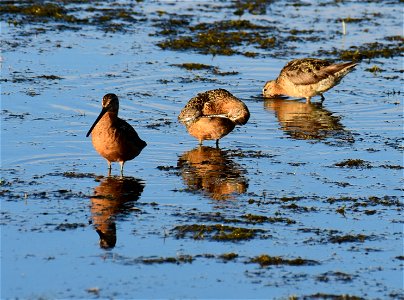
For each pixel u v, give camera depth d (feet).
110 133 47.75
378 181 48.83
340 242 40.19
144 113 62.34
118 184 47.60
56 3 97.45
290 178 49.29
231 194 46.50
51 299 34.47
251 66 77.05
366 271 37.29
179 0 103.19
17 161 50.96
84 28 87.40
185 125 55.57
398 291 35.42
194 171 50.37
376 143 56.75
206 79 72.28
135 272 36.88
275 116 64.54
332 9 101.30
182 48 81.76
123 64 75.10
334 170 50.83
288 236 40.83
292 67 69.31
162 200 45.37
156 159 52.60
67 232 40.75
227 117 54.34
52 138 55.52
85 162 51.34
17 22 87.81
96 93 66.28
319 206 44.75
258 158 53.21
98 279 36.24
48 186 46.83
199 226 41.42
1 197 44.88
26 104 62.59
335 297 34.81
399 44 85.56
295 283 36.06
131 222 42.19
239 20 92.12
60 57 76.13
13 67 72.23
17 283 35.76
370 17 97.25
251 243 39.93
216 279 36.40
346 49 83.05
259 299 34.73
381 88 71.56
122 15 93.25
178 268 37.29
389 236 41.01
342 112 65.31
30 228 41.09
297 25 92.27
